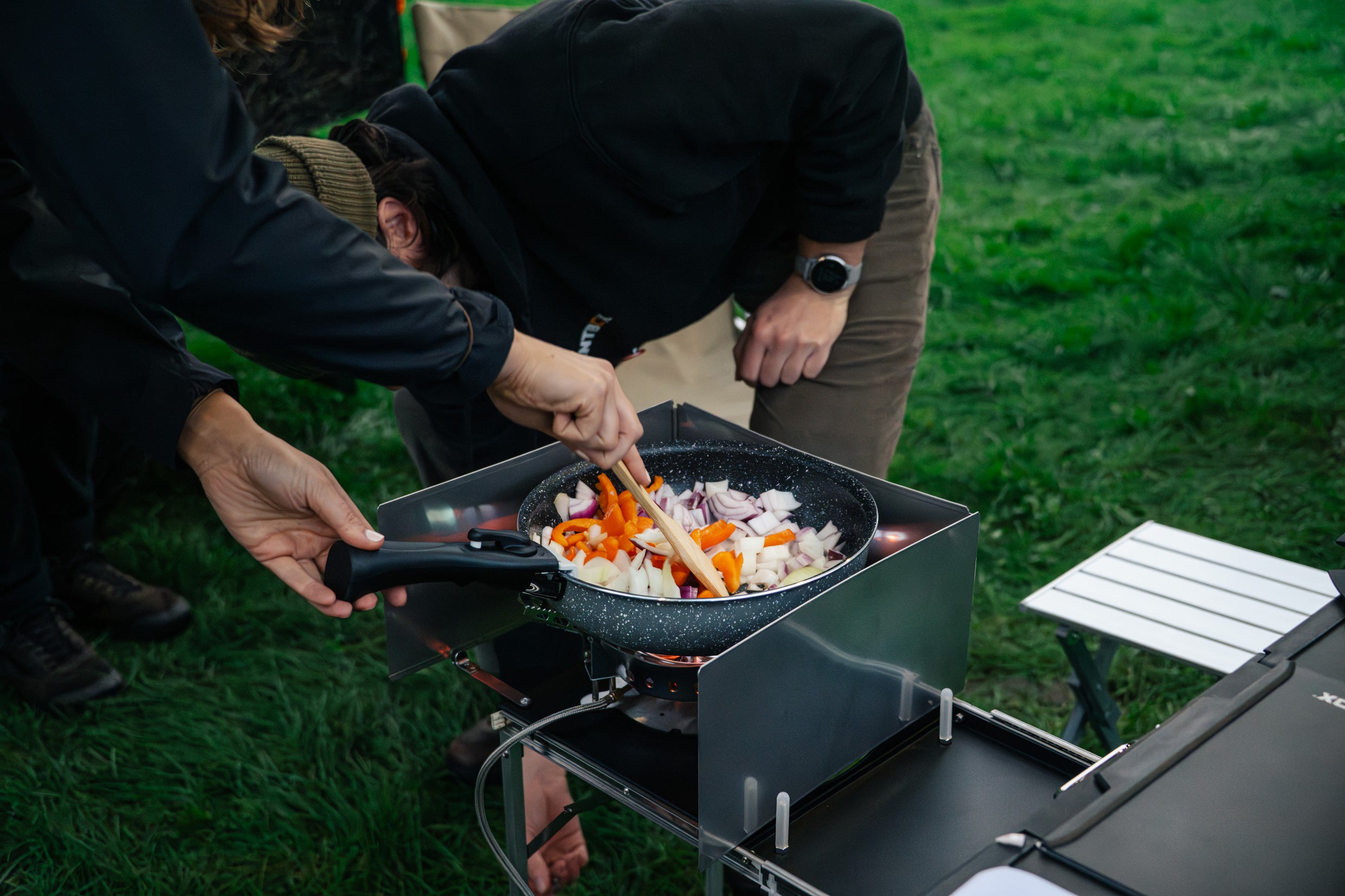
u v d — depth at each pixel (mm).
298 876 1691
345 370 837
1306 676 799
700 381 2268
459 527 1192
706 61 1238
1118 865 655
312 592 1063
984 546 2447
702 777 898
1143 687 2006
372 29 2680
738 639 1000
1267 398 2895
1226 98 5258
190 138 703
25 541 1974
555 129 1238
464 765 1823
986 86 5742
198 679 2135
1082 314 3426
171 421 1025
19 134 701
